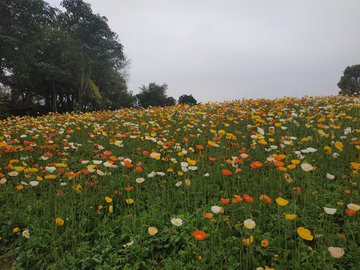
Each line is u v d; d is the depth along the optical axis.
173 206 2.76
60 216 2.50
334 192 2.59
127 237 2.26
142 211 2.71
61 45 25.38
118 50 28.30
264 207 2.39
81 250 2.11
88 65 28.36
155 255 2.16
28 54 20.50
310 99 9.89
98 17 26.20
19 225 2.54
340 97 9.76
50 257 2.11
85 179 3.41
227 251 1.94
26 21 19.25
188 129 5.79
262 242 1.84
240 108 8.38
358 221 2.11
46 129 6.47
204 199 2.79
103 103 34.91
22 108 24.92
